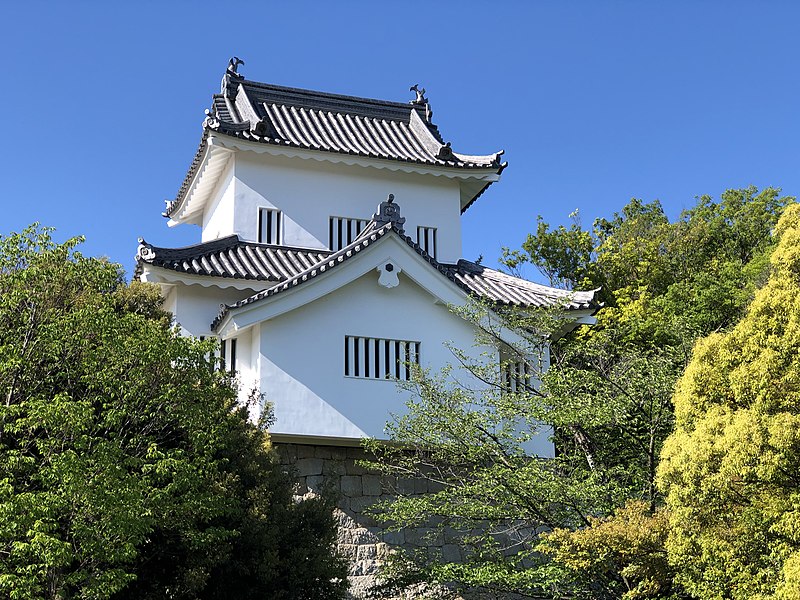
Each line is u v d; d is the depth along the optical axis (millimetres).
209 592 15586
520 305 22219
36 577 12969
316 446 20781
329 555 16859
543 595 17688
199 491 15070
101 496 13141
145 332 15078
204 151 25141
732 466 13164
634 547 15156
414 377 19734
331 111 28078
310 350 20406
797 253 14453
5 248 15047
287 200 25016
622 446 19641
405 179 26375
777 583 12836
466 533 21172
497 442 18703
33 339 14977
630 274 36281
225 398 16750
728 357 14258
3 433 14383
